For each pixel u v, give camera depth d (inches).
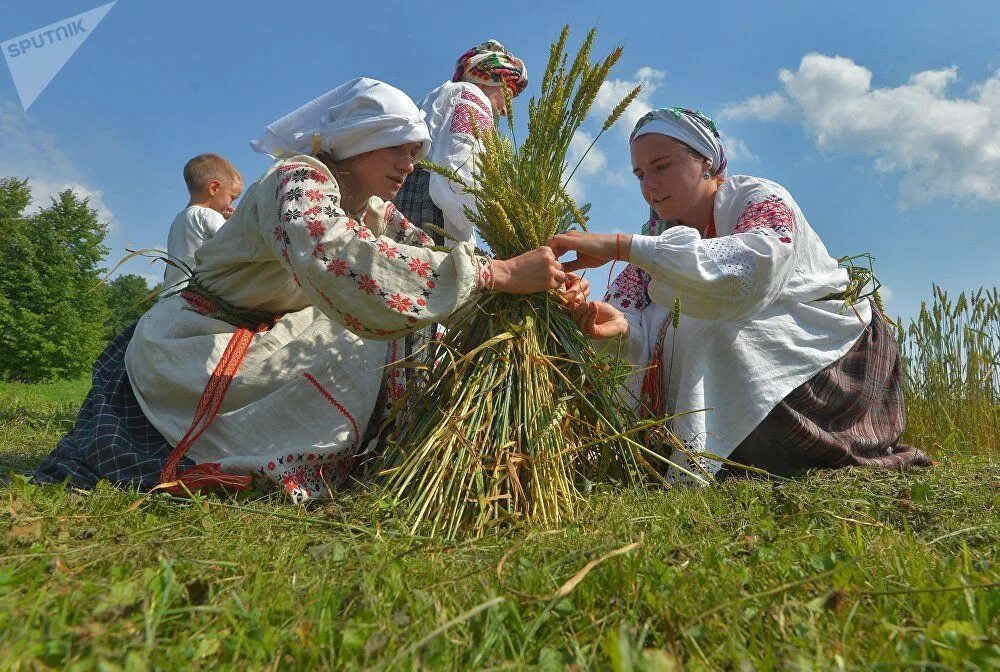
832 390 111.3
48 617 40.8
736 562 55.8
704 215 117.3
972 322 177.8
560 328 94.3
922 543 60.3
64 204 1307.8
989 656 35.6
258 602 46.5
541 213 92.7
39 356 1245.7
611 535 63.9
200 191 182.7
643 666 34.2
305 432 92.5
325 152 97.2
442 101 142.3
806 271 115.2
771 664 37.1
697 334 107.3
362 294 80.4
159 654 37.6
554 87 93.6
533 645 41.7
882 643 39.5
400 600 48.1
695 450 102.2
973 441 169.6
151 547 56.5
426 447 78.0
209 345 93.0
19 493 71.6
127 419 94.0
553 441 84.0
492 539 66.1
